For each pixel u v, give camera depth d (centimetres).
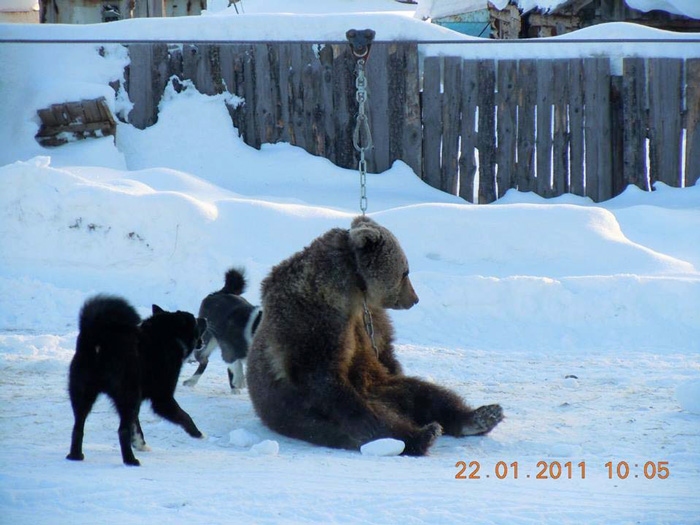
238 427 739
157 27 1822
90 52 1830
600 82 1711
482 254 1333
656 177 1734
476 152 1764
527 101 1725
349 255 668
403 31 1759
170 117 1800
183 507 486
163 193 1371
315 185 1714
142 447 652
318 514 476
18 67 1803
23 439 680
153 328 657
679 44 1722
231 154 1773
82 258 1344
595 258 1311
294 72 1778
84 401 605
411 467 607
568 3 2242
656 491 539
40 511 477
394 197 1686
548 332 1151
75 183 1390
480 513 481
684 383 792
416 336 1152
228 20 1811
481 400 830
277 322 672
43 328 1186
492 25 2781
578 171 1738
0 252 1359
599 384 903
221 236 1340
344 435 672
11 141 1719
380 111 1756
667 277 1205
